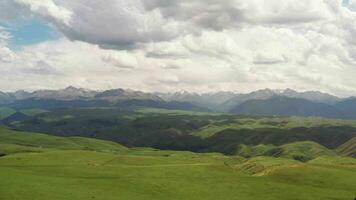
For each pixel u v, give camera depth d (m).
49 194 100.06
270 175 157.00
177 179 134.50
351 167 180.25
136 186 120.69
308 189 137.12
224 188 128.62
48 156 183.62
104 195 106.00
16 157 174.75
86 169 141.62
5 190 98.62
